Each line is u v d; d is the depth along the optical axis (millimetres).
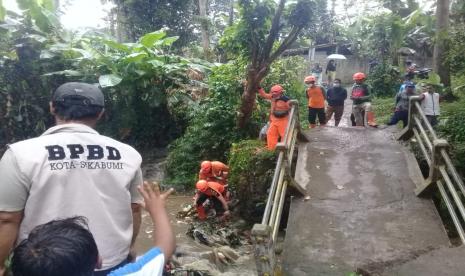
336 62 22797
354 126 9734
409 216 5352
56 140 2076
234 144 8461
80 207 2012
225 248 6125
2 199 1946
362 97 9820
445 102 11125
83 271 1390
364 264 3797
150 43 11953
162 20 17922
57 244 1359
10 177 1955
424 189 5734
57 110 2219
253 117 9688
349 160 7039
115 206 2104
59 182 1995
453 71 12219
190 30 18562
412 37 18750
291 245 4844
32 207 1974
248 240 6887
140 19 17734
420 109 7066
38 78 11094
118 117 11602
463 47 10531
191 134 10344
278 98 7684
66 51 11398
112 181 2105
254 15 7969
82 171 2049
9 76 10789
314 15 8289
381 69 16609
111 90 11375
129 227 2182
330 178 6441
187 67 12172
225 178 7863
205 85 12047
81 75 11016
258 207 7328
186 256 5750
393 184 6176
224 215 7438
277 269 4078
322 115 10062
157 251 1692
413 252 4039
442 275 3543
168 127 11844
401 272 3617
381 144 7695
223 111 9680
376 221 5270
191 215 7789
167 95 11664
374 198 5828
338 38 20469
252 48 8344
